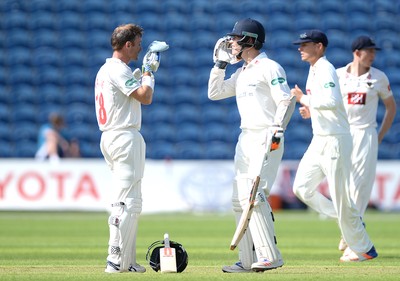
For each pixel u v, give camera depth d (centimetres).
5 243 4212
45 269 2823
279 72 2709
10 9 9062
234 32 2766
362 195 3634
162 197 6681
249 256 2756
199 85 8619
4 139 7975
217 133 8112
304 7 9356
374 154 3650
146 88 2702
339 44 9125
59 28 9025
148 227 5412
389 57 9106
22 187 6462
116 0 9294
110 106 2723
